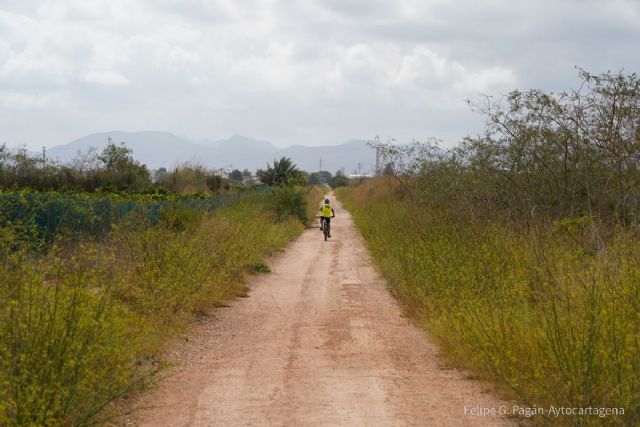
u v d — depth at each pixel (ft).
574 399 18.81
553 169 50.42
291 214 113.70
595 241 38.32
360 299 43.37
